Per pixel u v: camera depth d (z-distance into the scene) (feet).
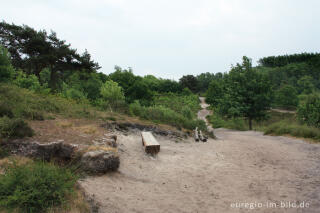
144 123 37.19
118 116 38.37
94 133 22.11
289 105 205.46
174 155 24.53
